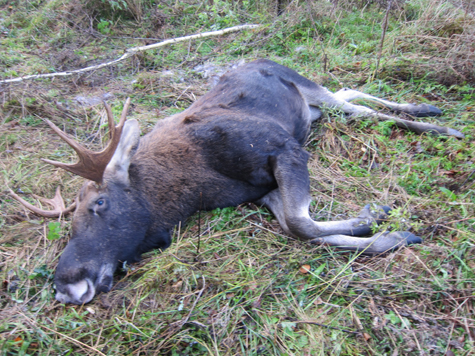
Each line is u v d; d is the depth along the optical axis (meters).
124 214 1.50
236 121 1.71
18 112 2.40
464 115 2.11
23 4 3.77
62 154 2.12
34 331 1.28
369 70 2.54
